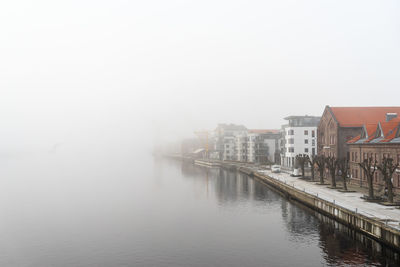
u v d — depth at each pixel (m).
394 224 37.88
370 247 40.12
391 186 50.69
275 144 167.38
